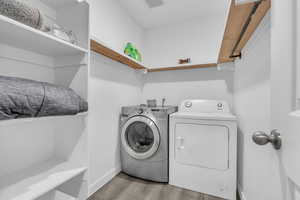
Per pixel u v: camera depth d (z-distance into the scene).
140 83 2.67
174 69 2.47
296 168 0.36
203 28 2.39
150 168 1.82
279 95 0.49
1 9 0.63
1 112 0.56
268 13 0.92
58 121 1.15
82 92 1.05
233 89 2.18
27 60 0.97
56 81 1.13
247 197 1.35
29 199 0.70
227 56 1.82
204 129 1.64
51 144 1.15
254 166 1.17
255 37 1.16
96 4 1.67
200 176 1.64
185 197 1.55
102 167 1.73
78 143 1.07
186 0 2.01
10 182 0.84
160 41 2.69
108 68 1.84
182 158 1.71
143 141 2.09
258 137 0.53
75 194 1.07
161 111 1.79
